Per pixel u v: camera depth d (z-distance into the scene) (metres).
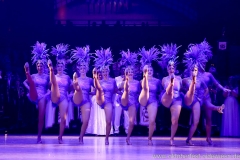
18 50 20.62
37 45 13.05
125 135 16.19
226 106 16.27
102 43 21.66
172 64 12.25
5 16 23.06
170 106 12.12
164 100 11.92
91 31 22.39
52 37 22.25
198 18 25.12
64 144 12.26
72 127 16.97
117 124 15.73
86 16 29.44
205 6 24.25
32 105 17.30
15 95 17.00
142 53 12.71
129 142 12.31
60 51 13.12
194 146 11.77
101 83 12.43
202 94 12.36
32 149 10.64
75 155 9.23
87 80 12.71
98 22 29.23
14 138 14.35
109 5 29.61
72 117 16.17
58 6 28.62
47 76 12.79
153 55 12.70
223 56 19.03
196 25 23.53
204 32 22.53
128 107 12.34
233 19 23.64
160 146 11.72
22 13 23.44
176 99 12.09
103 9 29.61
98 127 15.75
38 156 9.02
